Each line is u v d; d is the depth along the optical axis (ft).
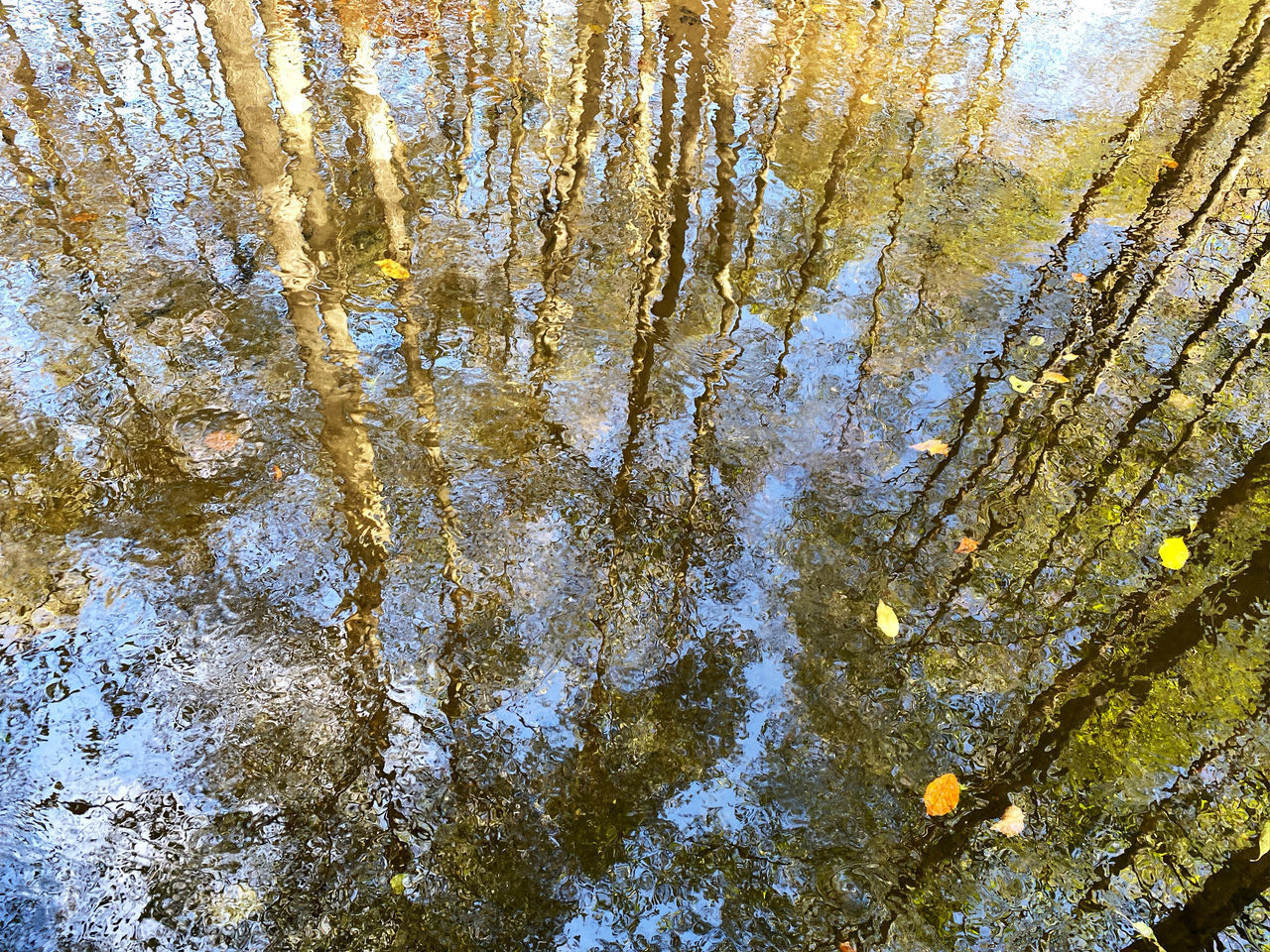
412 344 11.35
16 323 11.00
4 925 6.12
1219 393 11.50
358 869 6.59
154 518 9.04
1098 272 13.57
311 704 7.61
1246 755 7.73
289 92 16.26
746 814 7.15
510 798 7.10
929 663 8.38
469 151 15.16
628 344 11.66
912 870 6.86
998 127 17.10
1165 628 8.75
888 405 11.09
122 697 7.54
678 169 15.19
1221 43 21.01
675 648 8.36
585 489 9.75
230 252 12.52
